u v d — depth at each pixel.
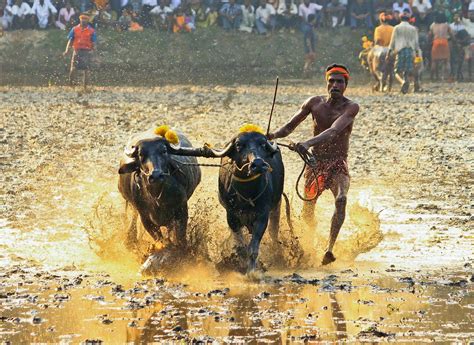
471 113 55.91
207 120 52.34
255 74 86.69
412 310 18.25
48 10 88.12
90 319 17.83
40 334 16.89
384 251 23.62
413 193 31.34
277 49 89.00
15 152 41.00
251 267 21.11
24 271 21.75
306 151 22.33
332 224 22.58
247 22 90.25
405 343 16.27
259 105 61.72
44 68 84.69
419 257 22.92
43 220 27.42
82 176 34.97
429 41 84.50
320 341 16.48
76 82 82.50
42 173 35.47
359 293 19.66
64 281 20.84
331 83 23.48
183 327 17.33
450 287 20.05
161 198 21.59
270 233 23.02
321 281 20.81
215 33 89.56
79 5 87.94
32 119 53.31
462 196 30.73
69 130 48.22
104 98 67.69
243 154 20.83
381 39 75.00
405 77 72.31
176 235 22.25
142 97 68.75
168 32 88.81
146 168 20.97
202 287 20.41
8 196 31.02
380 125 50.25
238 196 21.45
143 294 19.72
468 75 88.19
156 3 88.56
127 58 86.19
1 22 87.75
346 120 23.09
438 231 25.62
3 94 71.38
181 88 78.38
